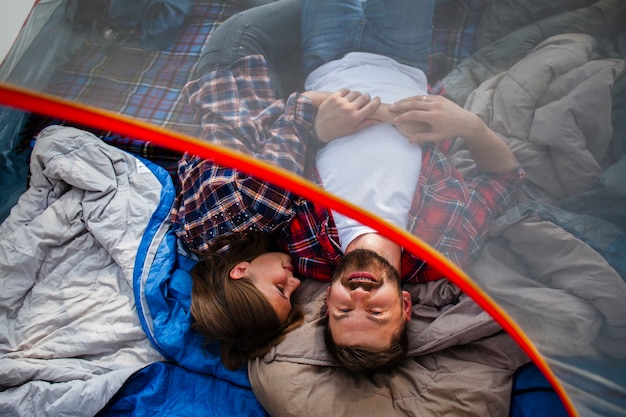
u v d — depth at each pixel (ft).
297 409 3.81
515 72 2.70
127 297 4.51
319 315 4.25
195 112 2.65
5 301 4.37
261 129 2.71
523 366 3.96
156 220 4.70
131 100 2.60
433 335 3.95
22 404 3.93
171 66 2.67
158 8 2.64
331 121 2.74
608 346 3.17
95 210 4.69
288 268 4.32
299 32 2.81
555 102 2.70
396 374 3.92
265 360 4.05
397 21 2.64
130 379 4.16
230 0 2.73
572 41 2.69
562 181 2.85
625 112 2.72
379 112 2.73
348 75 2.72
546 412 3.77
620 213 2.85
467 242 2.93
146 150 5.08
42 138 4.92
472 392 3.75
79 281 4.56
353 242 3.89
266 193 4.10
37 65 2.59
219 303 4.11
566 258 2.91
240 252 4.28
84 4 2.63
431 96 2.70
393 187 2.79
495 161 2.81
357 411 3.78
